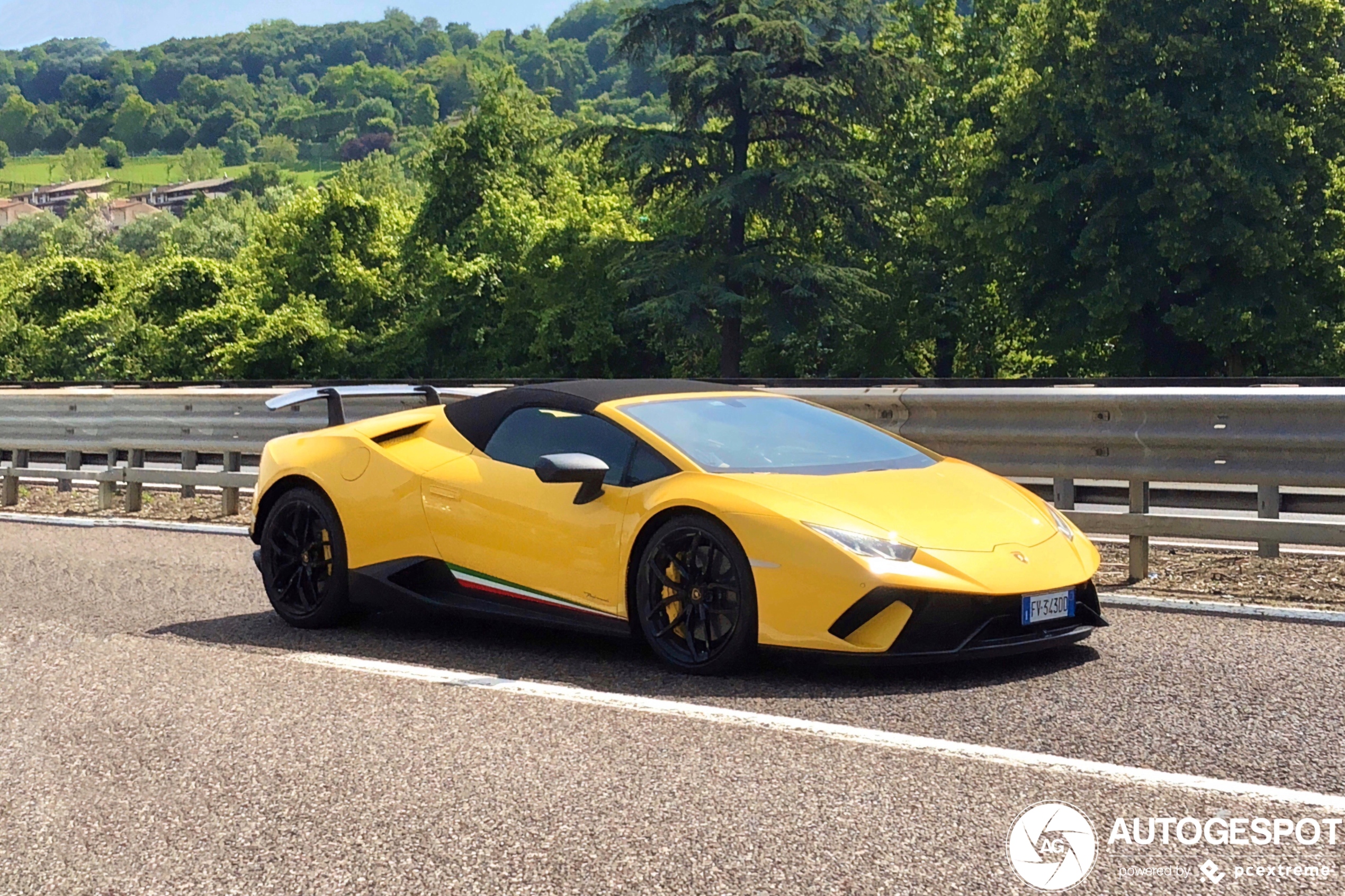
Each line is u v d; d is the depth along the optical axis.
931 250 42.59
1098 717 4.11
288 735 4.13
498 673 4.99
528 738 4.02
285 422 10.60
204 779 3.72
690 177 39.84
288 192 166.62
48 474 11.78
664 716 4.23
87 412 11.55
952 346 44.22
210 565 8.08
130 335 60.59
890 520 4.68
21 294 67.75
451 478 5.62
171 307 61.25
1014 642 4.66
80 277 67.75
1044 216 34.03
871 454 5.44
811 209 39.41
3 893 2.97
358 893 2.87
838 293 39.66
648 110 195.75
